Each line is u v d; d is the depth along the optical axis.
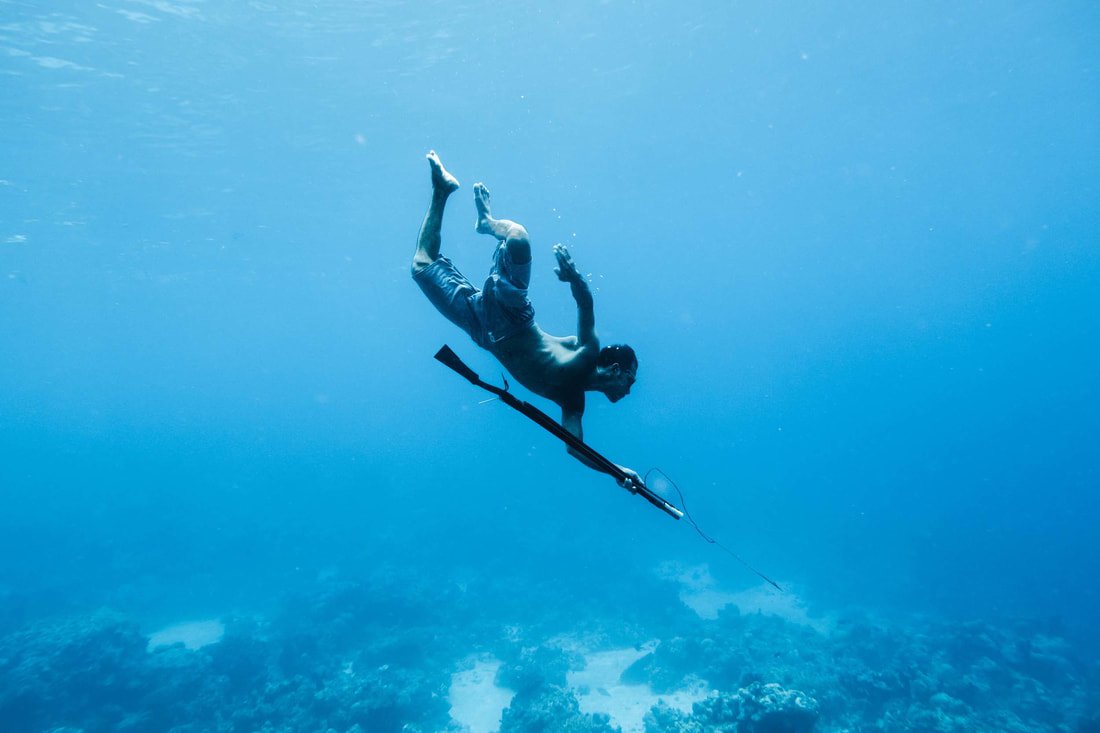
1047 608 28.70
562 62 27.69
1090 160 59.31
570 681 19.73
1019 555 35.62
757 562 35.97
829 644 22.50
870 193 64.56
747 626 23.75
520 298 2.72
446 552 37.41
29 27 18.06
